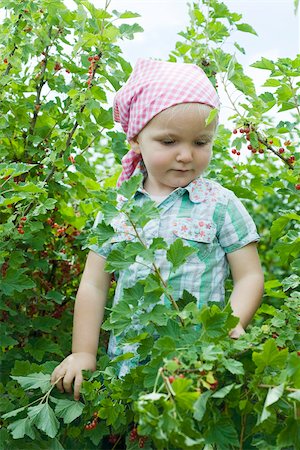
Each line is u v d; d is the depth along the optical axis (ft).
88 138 8.46
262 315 10.16
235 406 5.22
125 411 5.85
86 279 6.89
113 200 5.71
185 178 6.58
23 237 7.16
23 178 8.23
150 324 5.78
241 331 5.95
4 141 8.41
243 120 6.83
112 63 7.58
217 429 4.93
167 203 6.62
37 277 8.71
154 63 6.79
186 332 5.29
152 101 6.41
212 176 8.80
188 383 4.23
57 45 8.26
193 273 6.43
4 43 8.05
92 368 6.48
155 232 6.50
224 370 5.02
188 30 9.00
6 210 7.85
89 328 6.72
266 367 5.17
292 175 7.32
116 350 6.63
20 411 6.17
